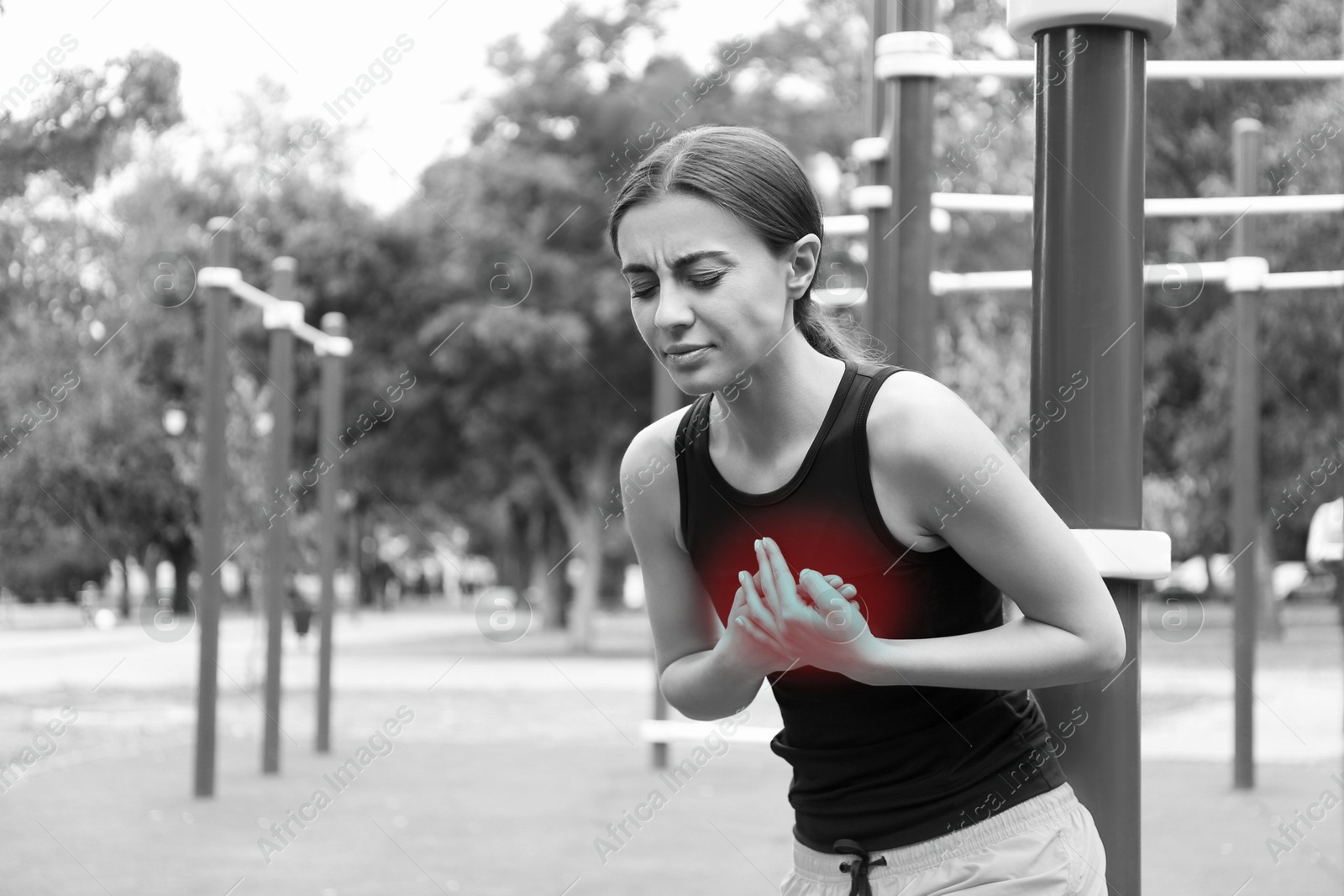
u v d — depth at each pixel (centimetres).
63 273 1088
